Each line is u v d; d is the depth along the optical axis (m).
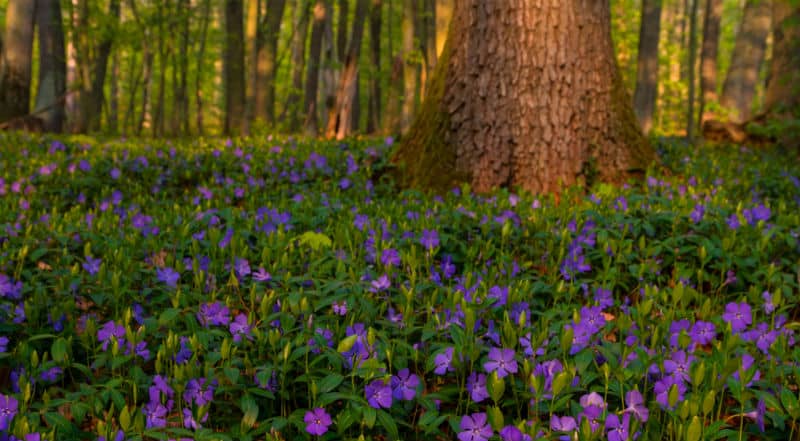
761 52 19.50
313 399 2.76
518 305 3.54
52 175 7.97
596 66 7.37
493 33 7.26
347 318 3.42
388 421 2.63
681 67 28.00
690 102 13.37
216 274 4.22
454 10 7.72
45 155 9.61
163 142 12.13
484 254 4.62
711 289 4.76
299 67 25.81
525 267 4.54
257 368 2.95
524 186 7.22
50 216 5.56
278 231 4.85
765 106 13.97
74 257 4.60
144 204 6.76
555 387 2.49
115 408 2.91
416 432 2.82
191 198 7.07
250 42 15.66
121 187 8.01
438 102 7.69
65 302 3.58
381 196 7.58
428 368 2.94
